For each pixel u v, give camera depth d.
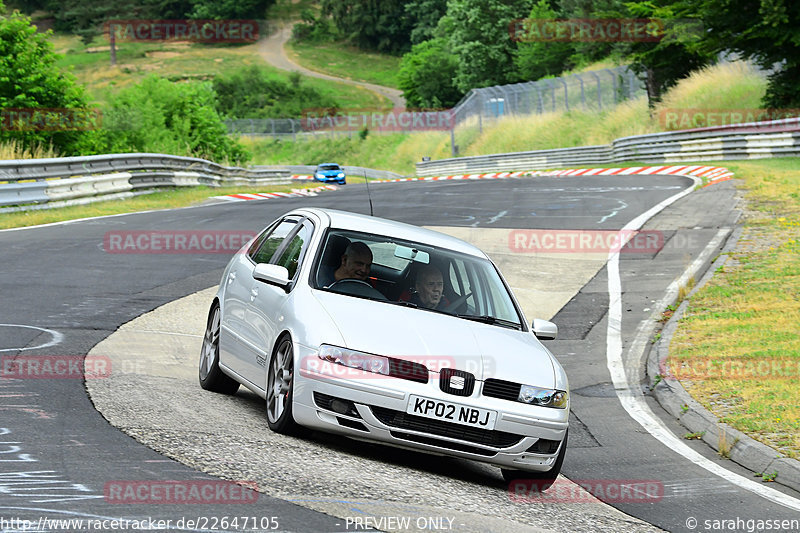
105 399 16.20
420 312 16.00
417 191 77.75
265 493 11.67
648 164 99.50
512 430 14.56
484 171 139.25
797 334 26.61
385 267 16.84
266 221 51.59
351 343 14.47
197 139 112.81
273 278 16.11
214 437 14.31
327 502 11.66
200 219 52.53
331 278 16.30
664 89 120.81
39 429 13.70
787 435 18.53
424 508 12.16
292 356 14.88
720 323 28.89
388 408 14.14
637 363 26.45
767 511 14.98
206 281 33.19
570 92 150.38
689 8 94.81
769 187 57.53
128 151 92.81
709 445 19.30
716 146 88.75
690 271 37.06
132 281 31.81
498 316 16.92
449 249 17.94
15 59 80.38
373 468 14.13
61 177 58.88
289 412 14.80
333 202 66.38
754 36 87.56
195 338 24.12
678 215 50.72
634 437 19.67
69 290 28.83
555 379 15.30
